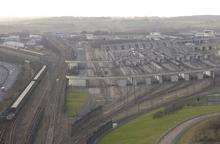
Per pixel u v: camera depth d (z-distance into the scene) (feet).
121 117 643.86
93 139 536.01
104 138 543.80
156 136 517.96
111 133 562.66
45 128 583.58
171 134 517.14
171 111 637.71
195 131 513.04
